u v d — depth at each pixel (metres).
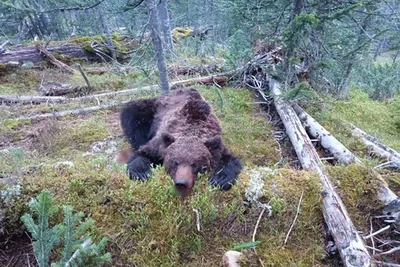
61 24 16.69
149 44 6.07
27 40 15.30
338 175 3.90
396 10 5.75
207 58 10.34
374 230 3.54
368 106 7.36
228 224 3.38
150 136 4.84
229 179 3.56
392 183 4.19
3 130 5.79
